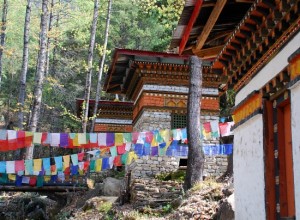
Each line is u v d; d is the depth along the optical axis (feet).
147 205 52.47
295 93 21.40
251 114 27.96
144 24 139.74
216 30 31.48
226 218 36.83
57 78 132.77
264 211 25.18
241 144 30.86
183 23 29.22
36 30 136.15
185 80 76.07
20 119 86.07
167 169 72.69
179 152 64.49
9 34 140.87
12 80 146.82
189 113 58.49
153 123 73.92
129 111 110.01
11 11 140.67
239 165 31.24
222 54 30.60
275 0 21.90
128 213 49.42
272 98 25.80
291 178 23.76
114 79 87.04
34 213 77.36
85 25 132.26
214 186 50.11
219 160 75.10
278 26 23.20
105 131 108.58
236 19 29.91
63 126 135.54
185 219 42.24
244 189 29.63
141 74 74.74
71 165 59.77
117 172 97.40
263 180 25.57
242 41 27.53
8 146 51.11
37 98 68.85
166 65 73.67
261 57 26.99
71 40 141.49
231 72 32.04
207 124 59.72
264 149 25.62
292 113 21.62
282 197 24.36
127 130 109.40
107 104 107.86
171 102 75.20
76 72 140.97
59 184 73.31
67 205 72.59
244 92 30.76
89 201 62.90
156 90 75.15
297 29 21.65
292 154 21.48
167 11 75.25
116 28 138.41
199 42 30.86
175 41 32.42
